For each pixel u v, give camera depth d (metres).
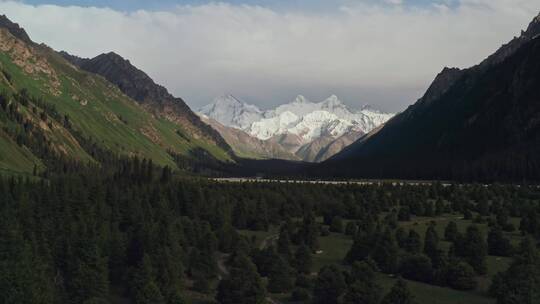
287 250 138.38
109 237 125.50
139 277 103.56
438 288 107.88
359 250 131.00
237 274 103.31
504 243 134.12
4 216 129.12
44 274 101.62
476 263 117.25
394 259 120.50
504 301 93.00
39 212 150.00
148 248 120.81
